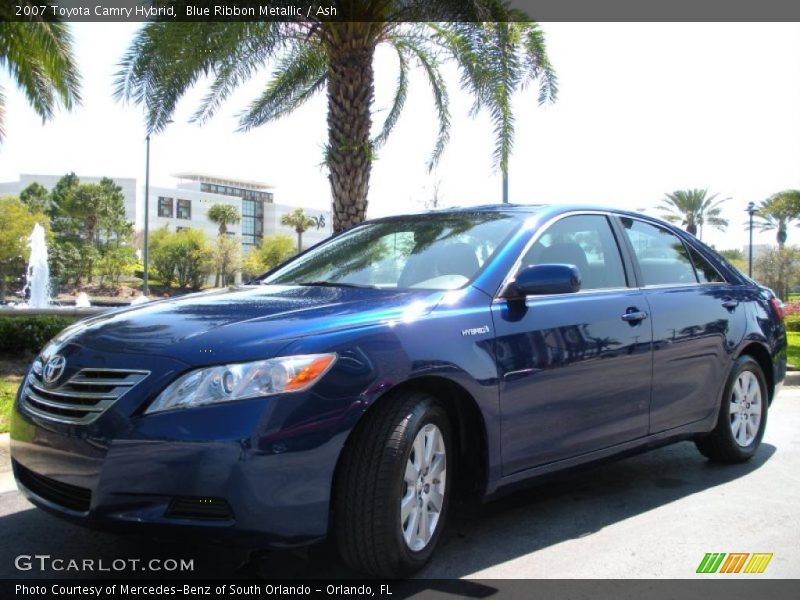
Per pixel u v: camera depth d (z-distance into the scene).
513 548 3.65
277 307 3.35
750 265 34.59
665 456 5.48
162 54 9.17
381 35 10.20
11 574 3.30
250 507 2.75
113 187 76.38
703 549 3.66
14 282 62.28
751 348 5.27
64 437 2.95
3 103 13.87
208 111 11.01
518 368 3.53
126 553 3.53
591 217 4.48
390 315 3.26
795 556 3.58
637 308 4.26
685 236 5.15
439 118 13.03
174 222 115.25
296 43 11.35
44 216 66.44
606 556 3.56
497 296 3.64
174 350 2.93
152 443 2.77
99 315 3.72
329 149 10.05
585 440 3.90
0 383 7.49
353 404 2.94
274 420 2.79
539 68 10.57
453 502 3.57
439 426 3.31
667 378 4.39
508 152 10.09
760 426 5.32
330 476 2.89
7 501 4.29
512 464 3.53
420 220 4.57
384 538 2.98
